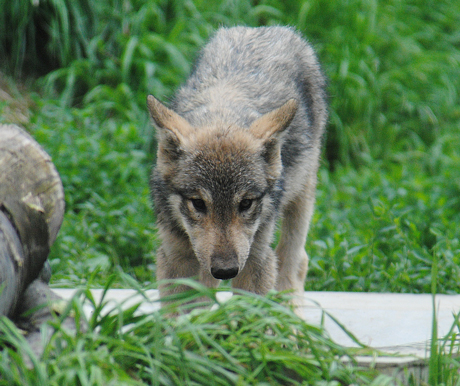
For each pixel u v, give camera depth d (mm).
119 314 4938
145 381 4906
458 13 22219
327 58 18031
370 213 12312
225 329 5383
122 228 11672
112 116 16484
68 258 10555
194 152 6988
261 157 7133
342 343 6582
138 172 13570
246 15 18547
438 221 12141
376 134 18234
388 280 9648
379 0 20688
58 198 5484
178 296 5238
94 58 16688
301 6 18859
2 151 5246
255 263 7566
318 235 11859
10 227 5098
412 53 19656
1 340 4797
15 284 5047
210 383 4734
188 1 17906
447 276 9602
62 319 4773
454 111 19438
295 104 7438
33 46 16719
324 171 16188
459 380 5426
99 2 17234
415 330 7055
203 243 6785
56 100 15836
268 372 5062
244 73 8586
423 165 17516
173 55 16516
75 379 4566
